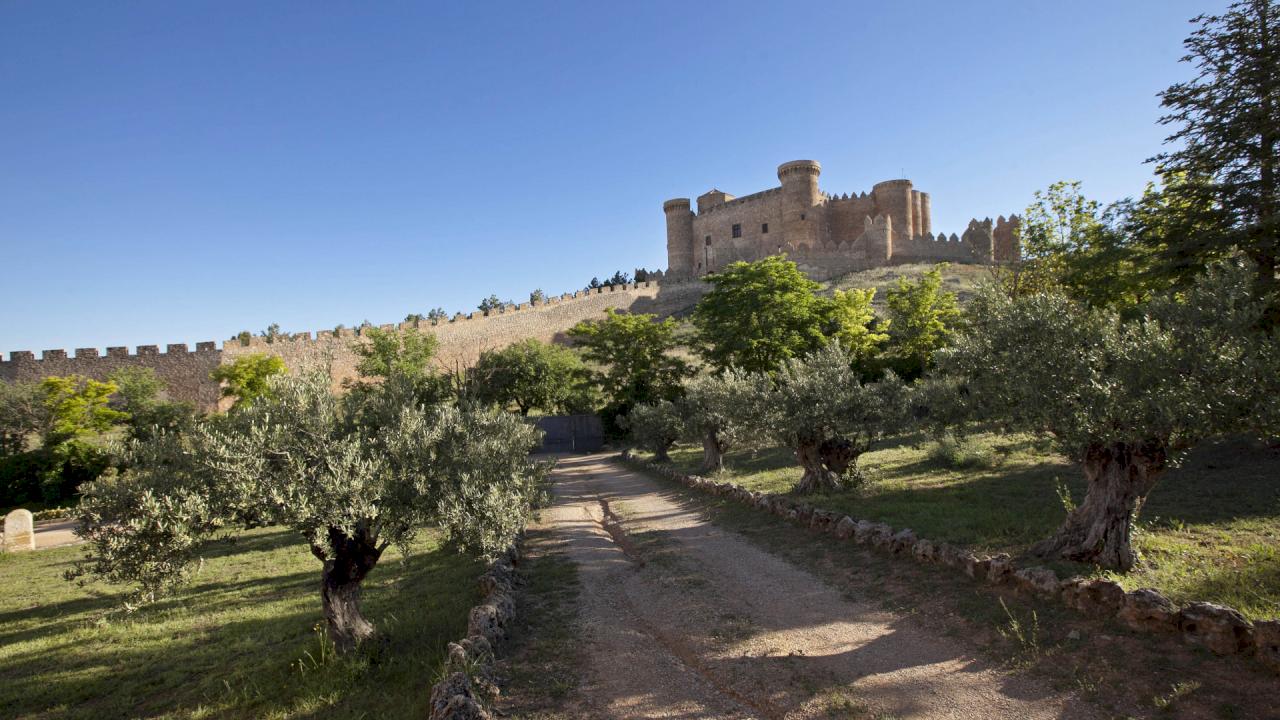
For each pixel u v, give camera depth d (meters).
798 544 11.66
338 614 7.95
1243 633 5.47
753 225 96.56
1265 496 10.47
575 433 46.81
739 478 20.80
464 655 6.61
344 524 7.20
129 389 39.75
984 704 5.50
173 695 7.48
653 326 44.34
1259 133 15.24
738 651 7.14
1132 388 7.82
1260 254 15.13
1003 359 9.38
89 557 6.91
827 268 80.31
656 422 29.38
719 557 11.44
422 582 11.69
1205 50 16.31
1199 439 7.81
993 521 10.80
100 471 31.89
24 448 35.88
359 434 8.05
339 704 6.63
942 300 39.41
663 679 6.55
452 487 8.40
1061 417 8.45
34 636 10.42
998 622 7.05
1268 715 4.70
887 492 14.78
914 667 6.34
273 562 15.01
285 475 7.21
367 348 48.31
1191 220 16.52
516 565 11.76
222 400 45.44
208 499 6.93
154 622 10.60
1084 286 21.53
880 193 90.69
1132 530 8.89
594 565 11.66
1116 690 5.39
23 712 7.31
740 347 34.75
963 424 14.23
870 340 38.22
